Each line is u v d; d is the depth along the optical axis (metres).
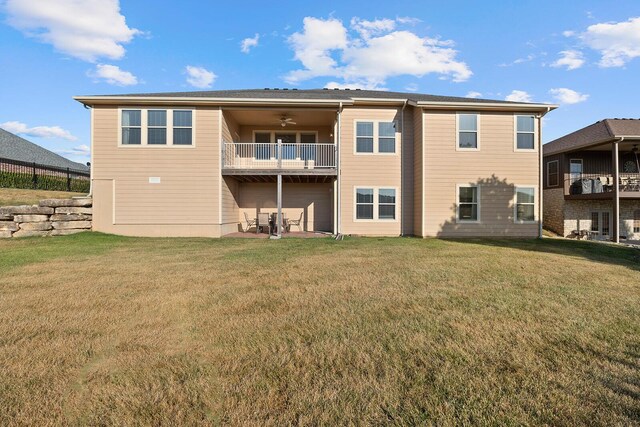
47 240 10.27
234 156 13.24
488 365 2.55
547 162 18.92
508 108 12.60
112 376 2.37
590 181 16.59
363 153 13.23
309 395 2.14
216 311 3.80
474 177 12.69
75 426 1.85
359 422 1.89
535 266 6.59
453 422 1.89
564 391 2.19
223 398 2.12
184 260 7.19
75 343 2.93
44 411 1.98
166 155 12.27
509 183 12.75
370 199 13.26
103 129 12.16
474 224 12.67
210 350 2.79
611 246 10.79
